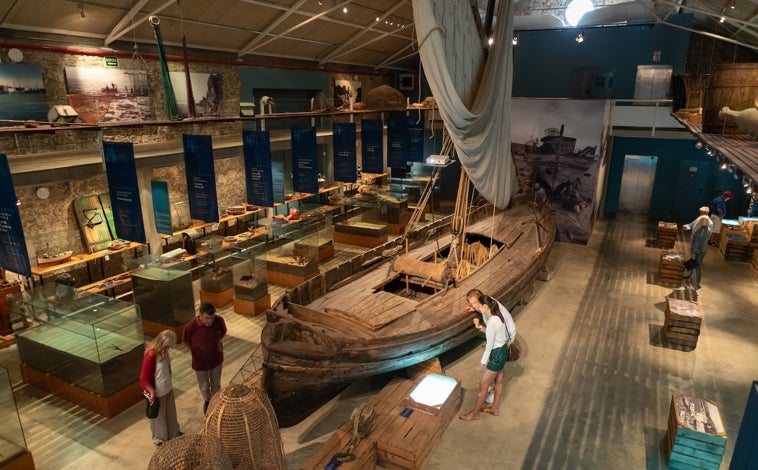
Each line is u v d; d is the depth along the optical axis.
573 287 11.45
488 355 6.19
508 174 10.82
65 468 5.68
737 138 8.85
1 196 6.17
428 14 7.23
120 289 10.30
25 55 9.84
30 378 7.27
